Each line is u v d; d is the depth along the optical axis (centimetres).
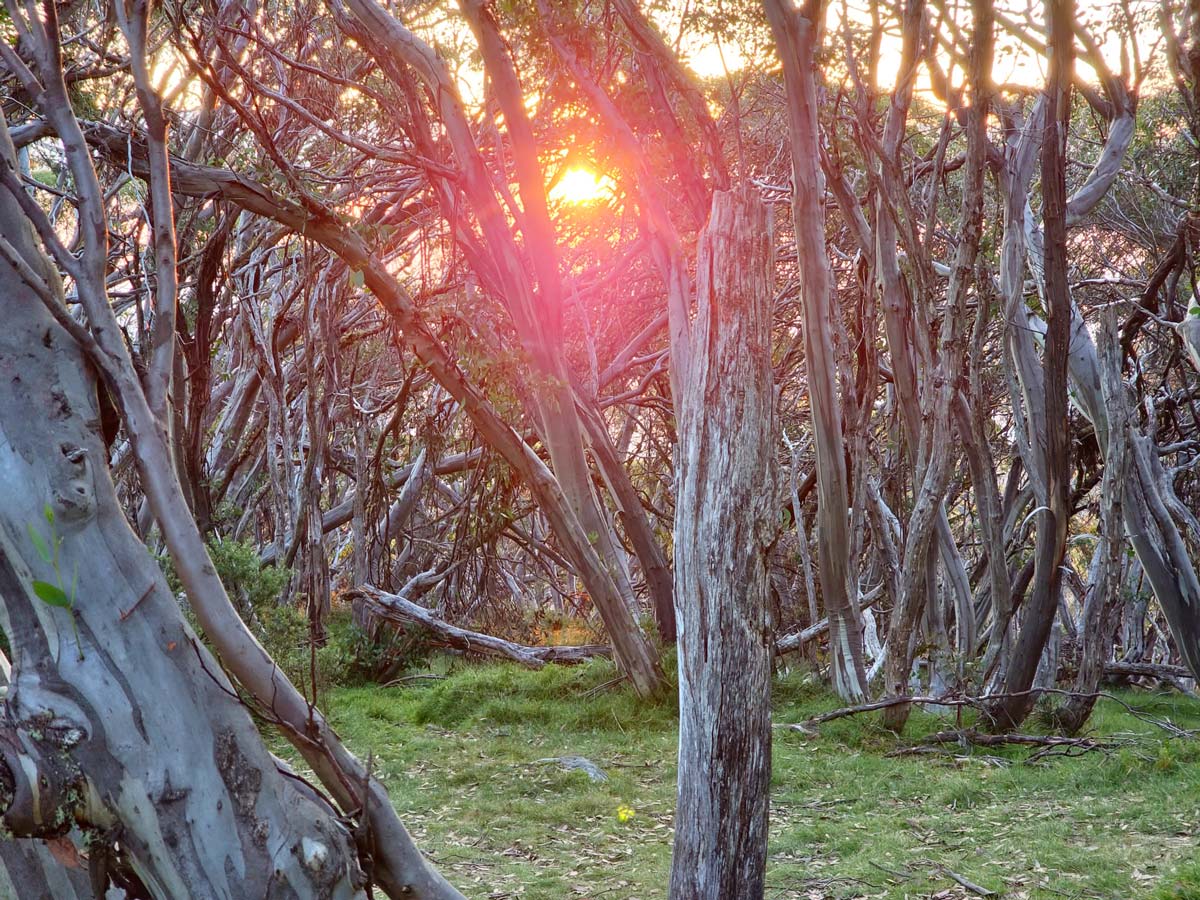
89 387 287
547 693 1429
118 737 268
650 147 812
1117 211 1888
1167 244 1806
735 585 471
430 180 1298
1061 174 1160
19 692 268
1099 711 1457
